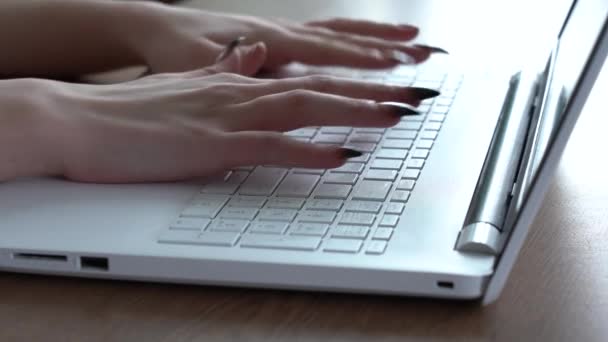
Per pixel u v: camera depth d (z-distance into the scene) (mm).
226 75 807
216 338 538
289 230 608
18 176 707
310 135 799
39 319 565
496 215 598
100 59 988
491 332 533
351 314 558
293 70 1005
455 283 550
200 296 584
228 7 1291
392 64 999
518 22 1188
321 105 729
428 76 967
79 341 539
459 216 621
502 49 1062
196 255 584
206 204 655
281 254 579
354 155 697
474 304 562
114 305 578
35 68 984
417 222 614
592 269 602
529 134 742
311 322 551
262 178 700
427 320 548
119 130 703
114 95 748
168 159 696
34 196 682
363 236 596
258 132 700
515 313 553
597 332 530
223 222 625
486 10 1263
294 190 676
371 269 558
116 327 553
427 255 569
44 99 718
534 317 547
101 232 622
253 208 646
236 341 534
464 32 1153
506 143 724
